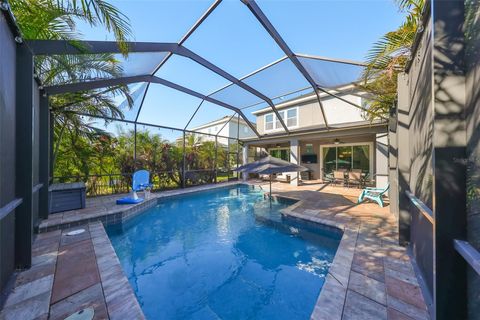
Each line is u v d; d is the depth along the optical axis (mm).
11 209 2125
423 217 2297
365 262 2678
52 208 4805
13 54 2434
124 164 7961
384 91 4359
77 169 6898
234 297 2803
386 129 7973
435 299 1383
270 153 14797
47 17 3125
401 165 3178
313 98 11703
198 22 4527
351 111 10180
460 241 1296
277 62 6129
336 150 11672
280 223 5348
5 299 2016
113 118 7418
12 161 2418
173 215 6609
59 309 1895
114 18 2791
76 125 6559
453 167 1340
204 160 11195
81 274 2467
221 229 5395
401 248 3086
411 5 3053
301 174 12898
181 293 2891
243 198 8945
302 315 2480
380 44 3410
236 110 10734
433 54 1400
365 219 4605
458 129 1339
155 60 5527
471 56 1299
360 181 9289
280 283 3090
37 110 3986
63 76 4574
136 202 6070
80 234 3832
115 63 4879
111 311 1880
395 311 1828
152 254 4059
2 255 2160
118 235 4961
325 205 6047
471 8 1311
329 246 4285
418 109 2512
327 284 2227
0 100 2051
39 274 2457
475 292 1269
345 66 5180
